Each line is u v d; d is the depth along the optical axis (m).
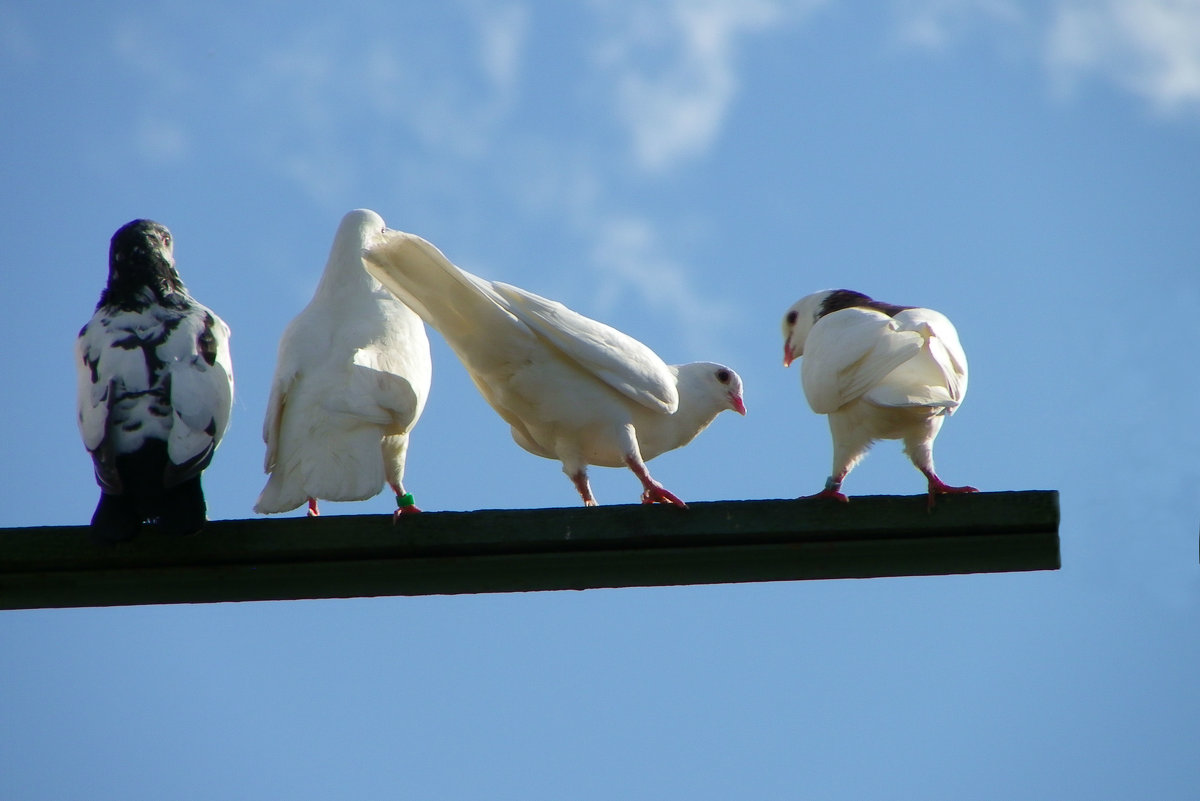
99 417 7.25
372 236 8.57
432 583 7.20
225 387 7.68
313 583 7.16
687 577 7.17
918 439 8.41
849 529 6.81
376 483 7.48
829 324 8.77
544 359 8.70
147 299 8.05
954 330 8.73
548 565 7.06
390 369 8.24
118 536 6.81
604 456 9.09
